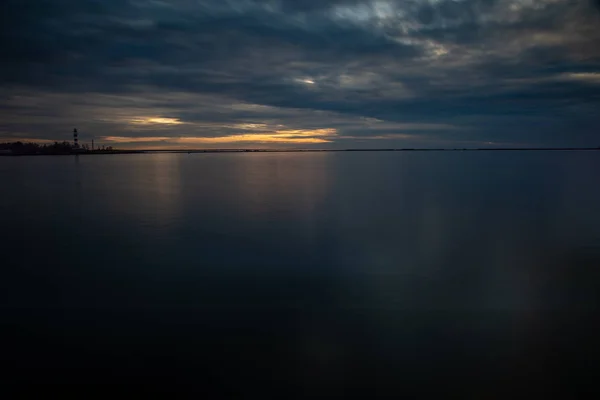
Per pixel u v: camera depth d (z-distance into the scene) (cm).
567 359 624
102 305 835
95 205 2248
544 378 576
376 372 588
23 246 1323
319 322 753
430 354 640
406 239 1421
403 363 611
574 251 1251
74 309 812
